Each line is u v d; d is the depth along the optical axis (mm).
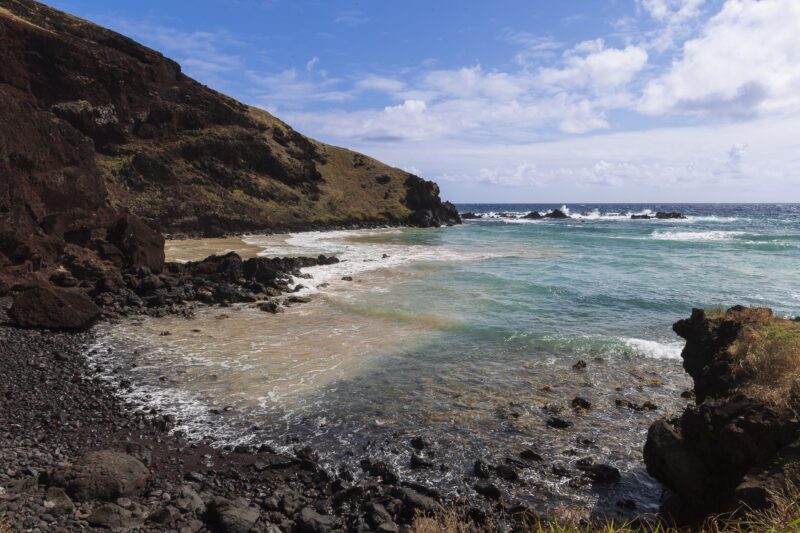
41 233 20922
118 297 18453
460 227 78062
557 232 62188
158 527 5508
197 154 63594
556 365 12258
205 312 17812
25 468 6441
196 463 7453
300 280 24219
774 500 4273
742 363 7332
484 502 6672
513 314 17469
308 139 86188
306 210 70688
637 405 9789
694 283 23469
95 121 55219
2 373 10367
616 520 6254
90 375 10914
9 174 19000
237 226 59281
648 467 6609
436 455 7867
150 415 9023
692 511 5930
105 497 6012
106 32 65062
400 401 9945
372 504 6273
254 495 6660
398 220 79562
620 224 82062
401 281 24312
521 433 8641
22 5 59438
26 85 51375
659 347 13562
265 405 9648
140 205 52438
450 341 14195
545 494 6875
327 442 8242
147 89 62156
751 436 5461
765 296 20375
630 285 22891
